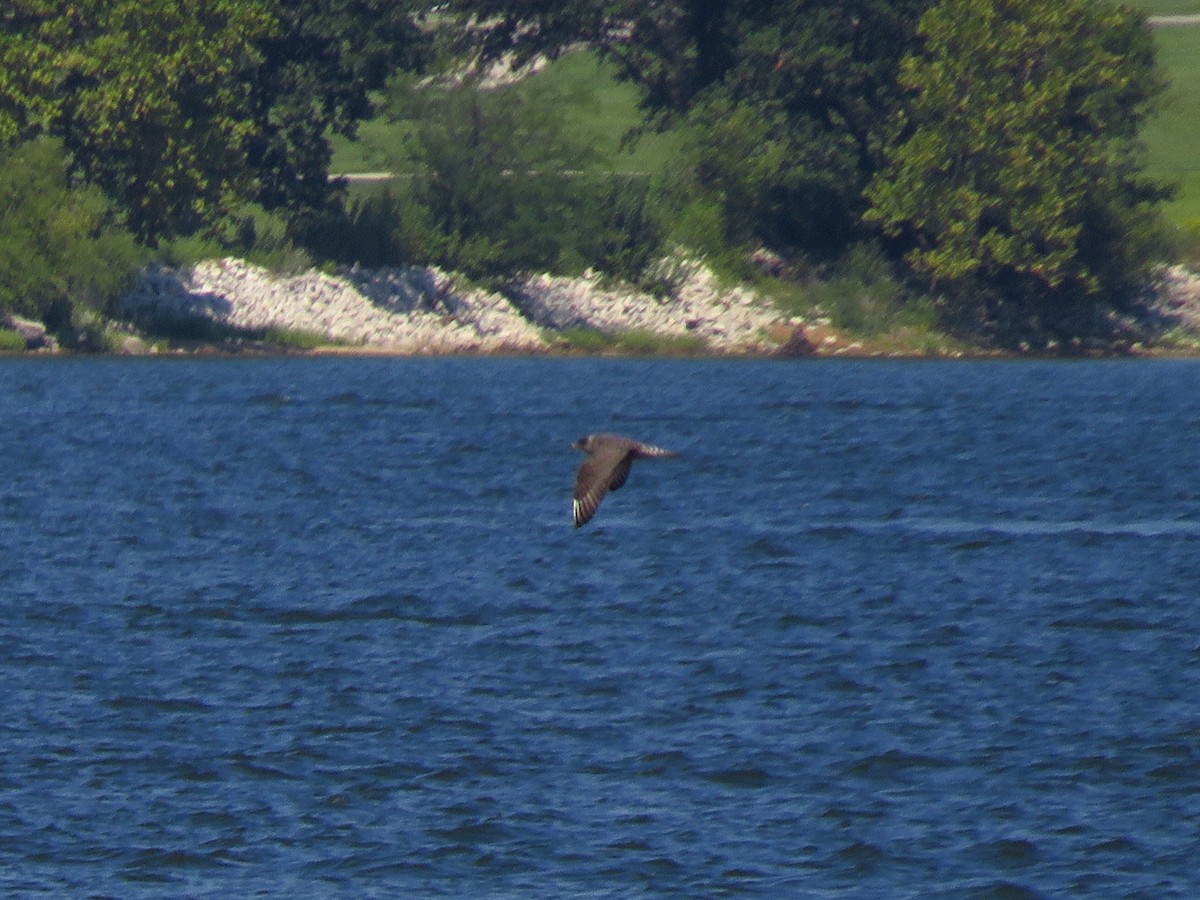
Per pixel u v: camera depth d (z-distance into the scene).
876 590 127.25
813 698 97.94
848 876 73.00
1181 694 98.88
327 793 81.88
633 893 71.00
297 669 103.38
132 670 102.56
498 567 134.88
